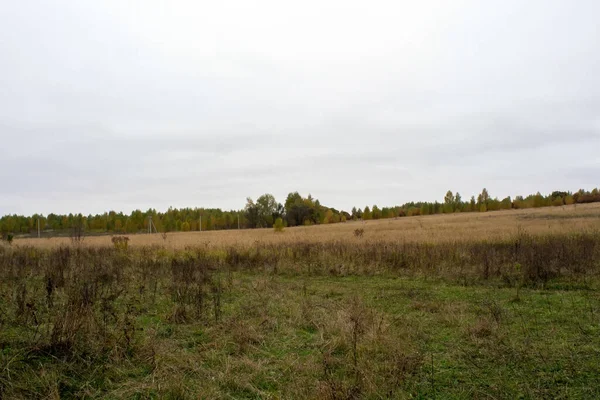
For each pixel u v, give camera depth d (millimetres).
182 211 107312
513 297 8344
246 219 77250
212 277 11156
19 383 3889
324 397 3730
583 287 9258
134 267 13320
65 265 11875
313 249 16453
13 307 6590
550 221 38469
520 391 3967
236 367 4641
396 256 13953
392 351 4934
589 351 4988
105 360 4723
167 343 5348
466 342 5520
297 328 6305
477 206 99000
